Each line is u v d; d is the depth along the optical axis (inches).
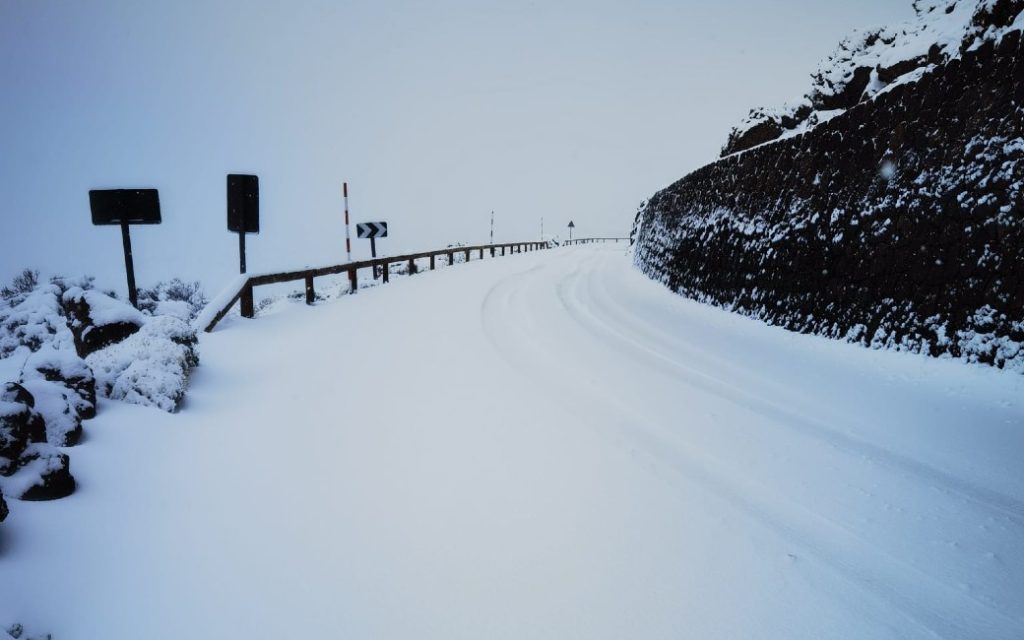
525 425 178.2
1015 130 217.6
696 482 140.9
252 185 340.8
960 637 89.0
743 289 397.7
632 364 260.7
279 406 191.5
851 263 293.1
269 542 110.5
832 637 87.9
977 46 238.1
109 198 279.7
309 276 432.1
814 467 150.8
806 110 403.9
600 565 105.0
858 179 297.6
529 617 90.4
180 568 100.7
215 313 304.2
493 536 114.3
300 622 88.7
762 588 99.7
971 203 230.7
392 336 313.7
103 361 177.2
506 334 326.3
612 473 144.9
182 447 150.6
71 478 116.4
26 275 573.0
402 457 152.4
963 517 125.9
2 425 108.3
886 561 109.3
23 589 86.4
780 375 242.5
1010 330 211.2
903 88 275.3
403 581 99.3
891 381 227.3
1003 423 177.6
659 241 661.9
